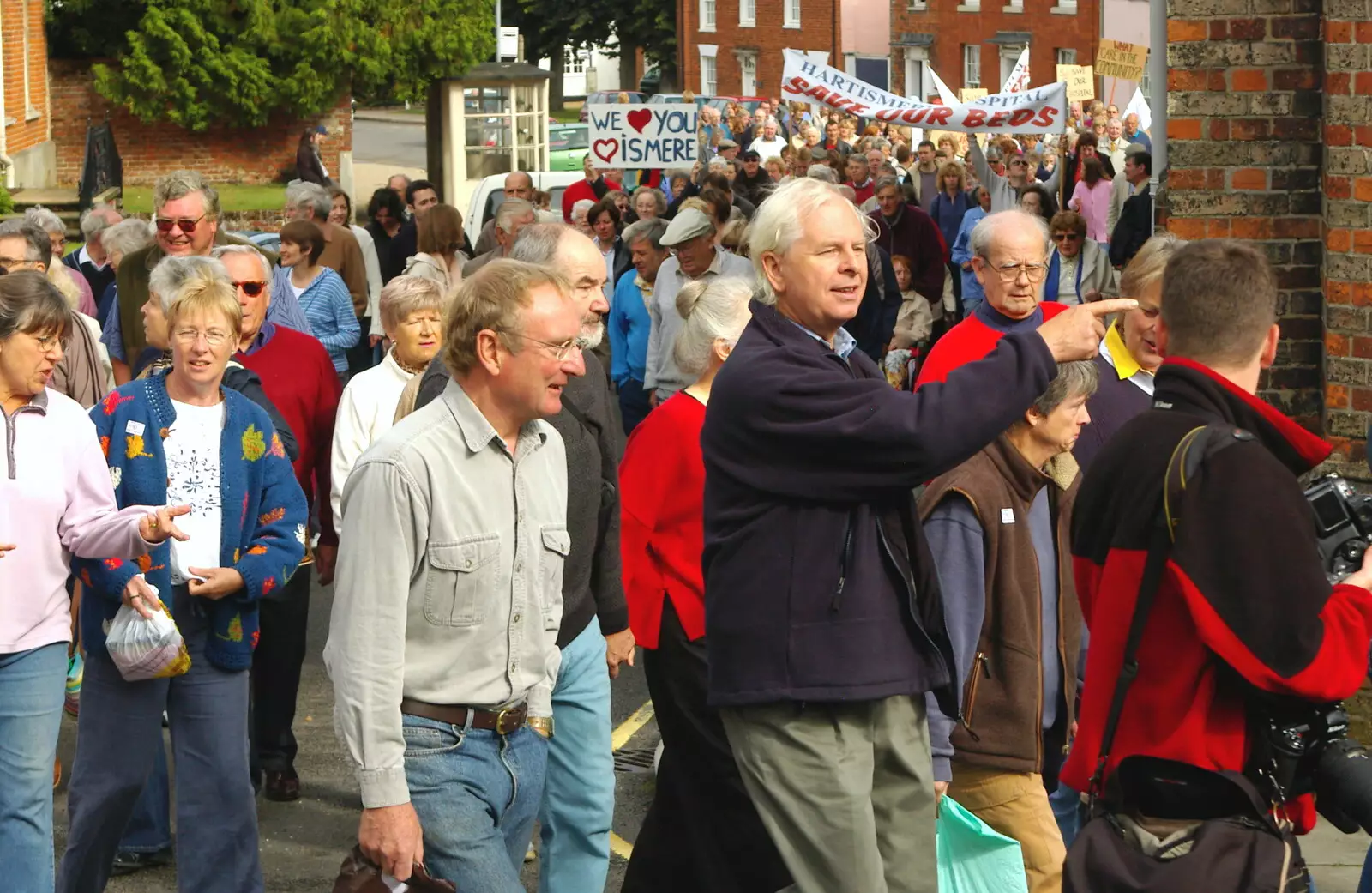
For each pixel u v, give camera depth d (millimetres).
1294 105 7012
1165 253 5605
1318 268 7082
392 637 4012
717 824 5156
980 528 4676
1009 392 3834
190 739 5445
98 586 5223
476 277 4125
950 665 4066
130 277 8367
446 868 4094
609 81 83375
